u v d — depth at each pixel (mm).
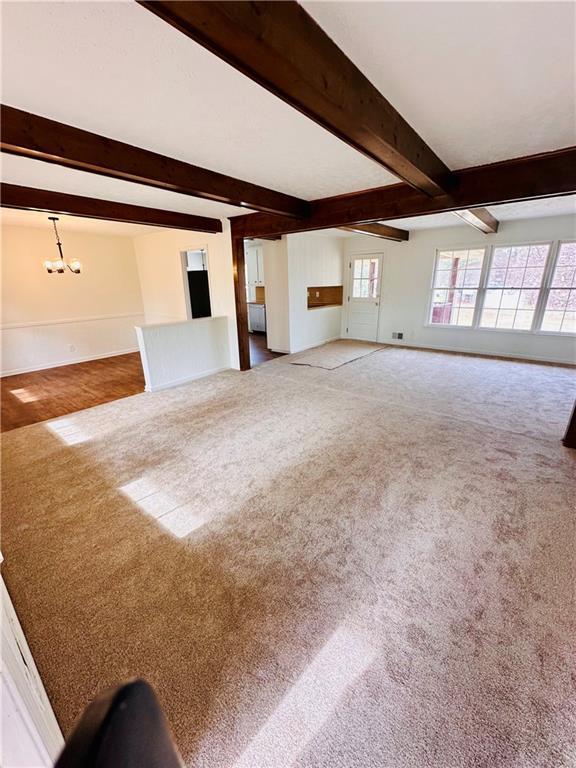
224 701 1159
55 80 1403
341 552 1779
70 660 1290
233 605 1502
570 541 1818
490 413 3506
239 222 4500
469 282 5906
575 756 1006
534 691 1163
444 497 2197
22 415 3695
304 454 2766
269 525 1986
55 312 5652
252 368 5398
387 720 1099
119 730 341
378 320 7113
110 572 1685
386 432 3121
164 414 3639
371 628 1390
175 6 807
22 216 4230
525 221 5176
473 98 1588
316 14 1063
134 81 1416
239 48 971
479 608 1462
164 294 6324
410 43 1201
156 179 2293
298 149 2193
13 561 1757
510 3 1011
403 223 5418
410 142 1920
